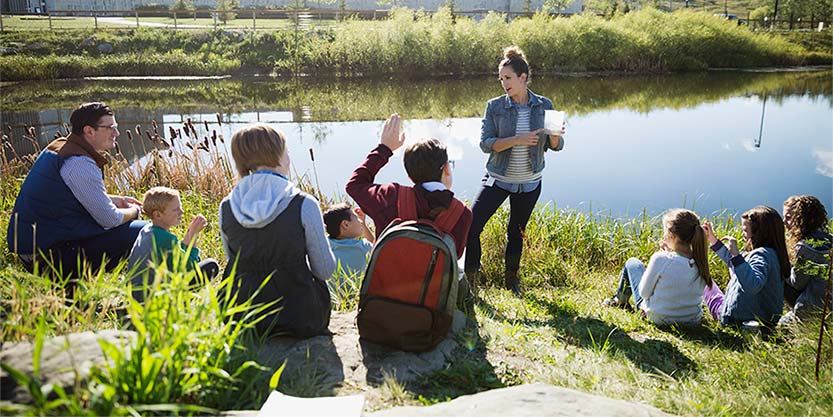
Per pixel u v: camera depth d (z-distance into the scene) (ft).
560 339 12.66
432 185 10.68
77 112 12.42
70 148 12.38
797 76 87.20
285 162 10.05
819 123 51.29
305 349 9.59
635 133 47.73
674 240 14.33
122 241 12.88
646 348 12.65
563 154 40.47
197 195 22.33
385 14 125.39
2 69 74.02
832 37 111.96
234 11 119.85
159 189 11.82
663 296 14.21
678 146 43.11
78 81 75.15
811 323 12.83
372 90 70.49
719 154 40.75
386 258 9.88
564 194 31.68
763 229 14.20
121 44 84.48
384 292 9.96
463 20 90.68
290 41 85.40
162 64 80.89
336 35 86.79
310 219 9.60
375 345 10.07
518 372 10.09
